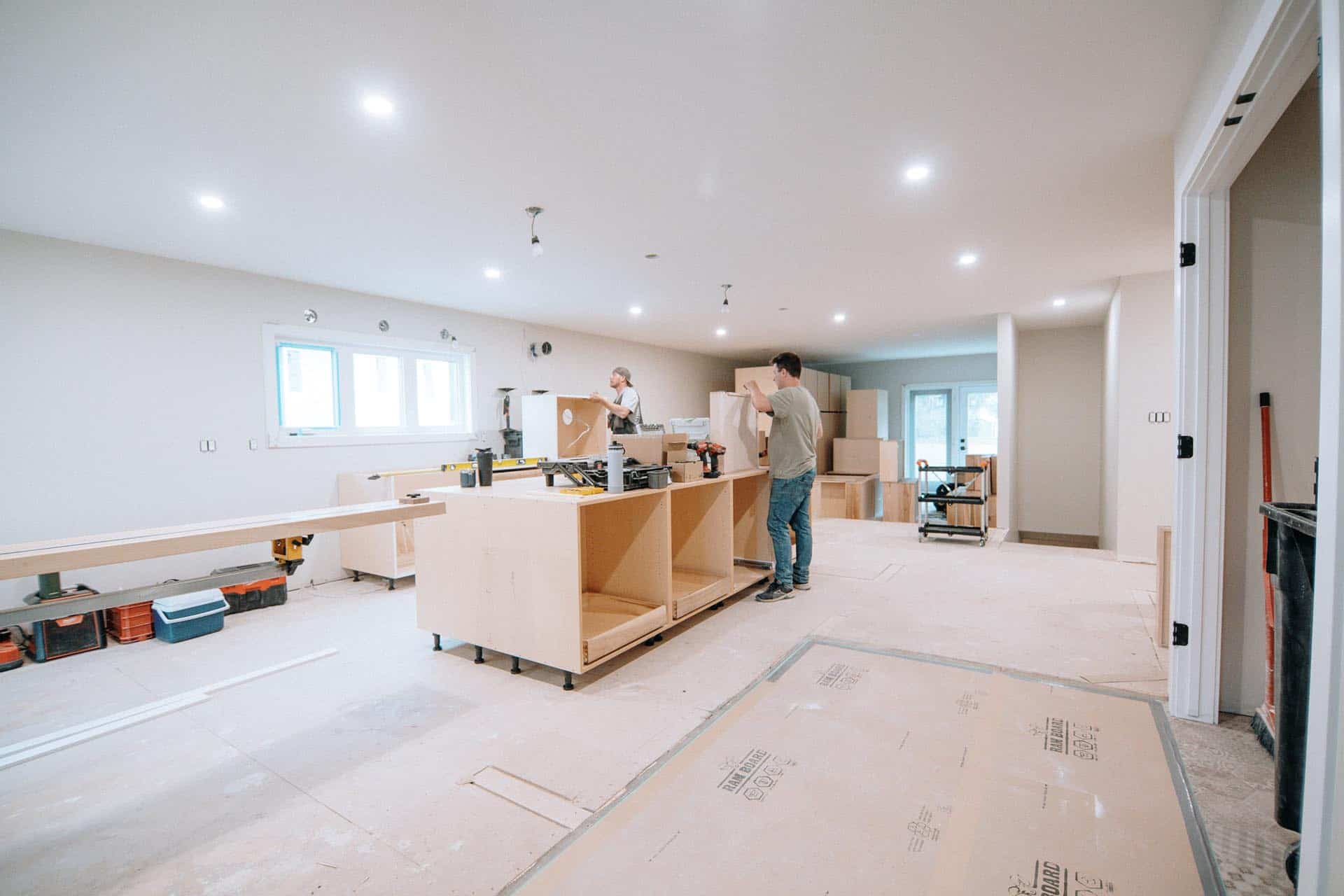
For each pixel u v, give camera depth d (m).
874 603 3.53
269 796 1.79
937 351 8.94
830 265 4.09
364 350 4.72
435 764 1.93
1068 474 7.64
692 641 2.95
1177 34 1.70
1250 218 2.04
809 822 1.59
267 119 2.06
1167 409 4.53
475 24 1.59
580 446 5.54
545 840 1.56
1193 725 2.06
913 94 2.00
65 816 1.72
